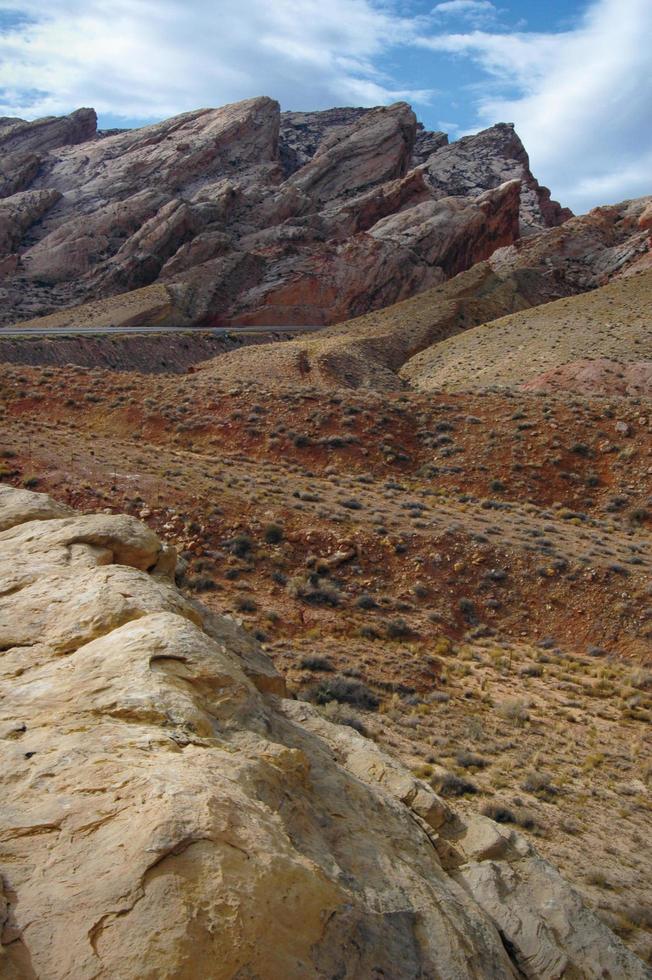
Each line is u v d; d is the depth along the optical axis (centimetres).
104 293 12006
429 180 18238
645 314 7694
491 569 2694
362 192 16200
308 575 2566
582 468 3866
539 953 614
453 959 511
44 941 392
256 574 2522
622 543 3041
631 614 2456
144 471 3066
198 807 461
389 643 2256
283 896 438
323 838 562
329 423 4228
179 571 1321
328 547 2723
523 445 4034
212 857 431
